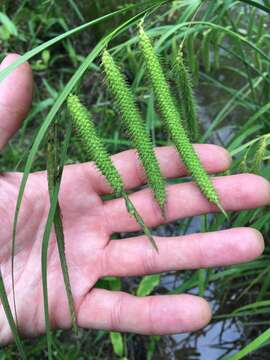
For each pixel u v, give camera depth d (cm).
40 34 37
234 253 16
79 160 30
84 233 17
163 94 13
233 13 32
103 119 32
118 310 16
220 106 34
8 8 38
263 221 21
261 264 23
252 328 26
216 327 27
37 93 33
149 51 13
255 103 23
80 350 25
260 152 17
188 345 26
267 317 26
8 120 16
